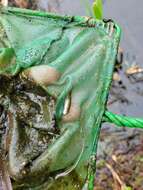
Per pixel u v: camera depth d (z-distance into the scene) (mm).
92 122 991
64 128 979
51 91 985
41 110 979
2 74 976
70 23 1052
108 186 1810
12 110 979
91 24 1040
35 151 969
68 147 975
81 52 1019
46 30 1049
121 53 2002
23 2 2016
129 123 1014
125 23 2025
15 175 960
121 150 1879
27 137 974
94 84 1000
